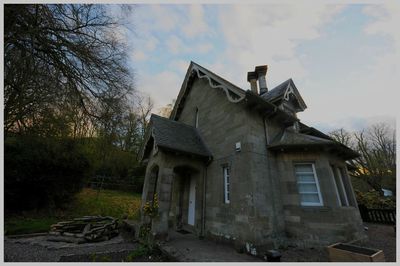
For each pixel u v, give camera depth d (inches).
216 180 299.7
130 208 510.6
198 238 279.6
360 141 1037.8
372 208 466.0
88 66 253.3
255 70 465.7
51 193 408.2
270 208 245.8
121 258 190.4
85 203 481.7
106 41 266.7
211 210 291.0
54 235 269.1
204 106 390.0
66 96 251.6
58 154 414.9
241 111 286.8
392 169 900.0
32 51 215.3
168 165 285.0
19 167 365.4
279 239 237.1
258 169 254.7
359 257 145.3
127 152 853.8
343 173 309.6
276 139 302.8
